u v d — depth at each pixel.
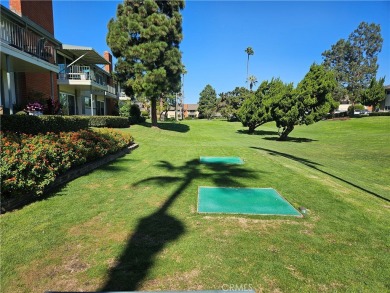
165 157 9.80
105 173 6.82
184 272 2.64
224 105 67.12
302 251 3.09
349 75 59.75
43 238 3.28
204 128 32.22
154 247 3.11
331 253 3.07
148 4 20.69
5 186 4.00
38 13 15.91
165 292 2.07
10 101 9.60
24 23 12.13
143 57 20.27
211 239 3.32
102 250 3.03
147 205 4.54
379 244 3.32
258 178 6.62
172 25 21.17
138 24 20.44
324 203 4.80
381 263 2.90
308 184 6.07
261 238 3.38
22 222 3.71
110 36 21.20
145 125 25.16
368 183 7.32
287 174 7.10
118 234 3.44
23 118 7.49
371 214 4.32
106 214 4.10
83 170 6.66
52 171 4.95
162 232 3.51
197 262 2.81
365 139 20.27
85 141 7.16
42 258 2.86
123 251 3.01
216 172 7.28
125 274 2.60
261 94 26.64
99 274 2.59
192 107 105.88
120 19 21.16
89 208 4.33
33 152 4.71
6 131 6.28
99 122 17.22
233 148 12.84
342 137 22.83
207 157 9.96
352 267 2.80
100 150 7.69
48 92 16.36
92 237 3.34
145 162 8.65
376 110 49.19
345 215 4.25
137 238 3.33
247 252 3.03
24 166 4.25
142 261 2.82
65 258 2.87
